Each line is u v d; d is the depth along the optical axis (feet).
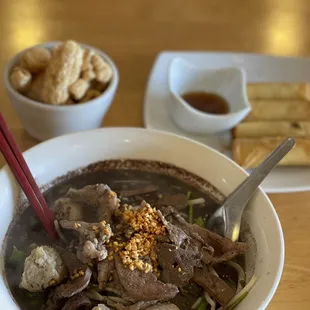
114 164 1.01
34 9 1.53
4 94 1.28
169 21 1.57
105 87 1.17
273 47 1.54
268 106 1.37
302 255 1.04
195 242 0.89
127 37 1.50
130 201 0.98
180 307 0.85
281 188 1.14
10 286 0.83
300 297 0.97
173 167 1.01
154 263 0.85
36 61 1.13
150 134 1.00
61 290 0.81
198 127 1.26
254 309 0.76
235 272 0.89
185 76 1.35
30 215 0.93
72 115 1.10
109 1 1.60
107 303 0.83
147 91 1.34
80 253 0.84
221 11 1.63
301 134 1.30
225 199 0.96
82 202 0.94
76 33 1.48
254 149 1.22
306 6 1.70
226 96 1.35
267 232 0.87
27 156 0.91
